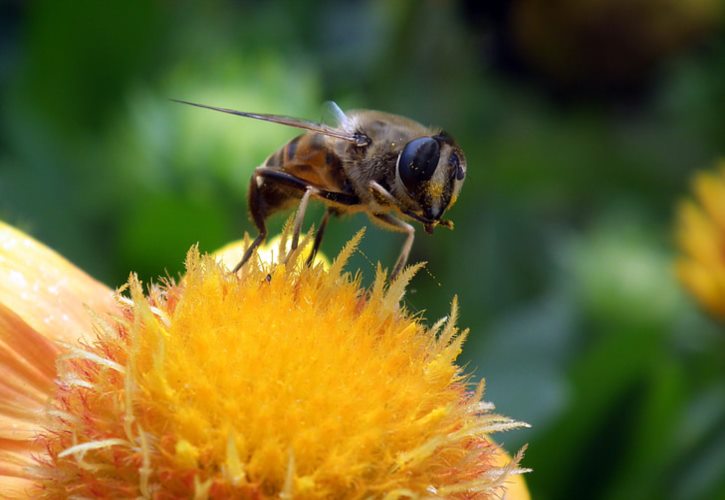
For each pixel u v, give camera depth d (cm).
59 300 11
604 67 22
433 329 11
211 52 16
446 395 10
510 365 15
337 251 14
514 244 16
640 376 14
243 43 16
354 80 17
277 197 12
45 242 14
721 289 15
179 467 10
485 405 11
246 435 10
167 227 13
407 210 11
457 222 16
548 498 14
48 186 14
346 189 11
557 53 22
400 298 11
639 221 18
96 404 10
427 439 10
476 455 10
